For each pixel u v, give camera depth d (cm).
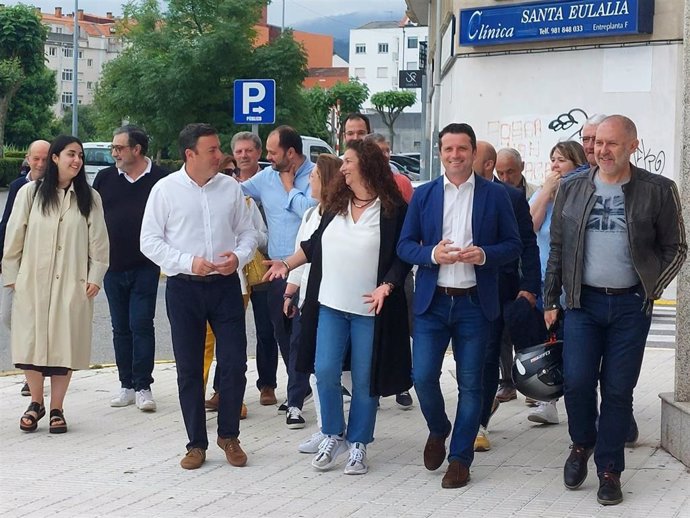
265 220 847
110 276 847
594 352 602
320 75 12181
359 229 648
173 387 949
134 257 838
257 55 4431
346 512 585
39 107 7112
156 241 676
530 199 794
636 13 1602
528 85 1762
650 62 1627
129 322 863
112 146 840
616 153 577
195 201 681
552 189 762
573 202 598
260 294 855
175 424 807
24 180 873
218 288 680
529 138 1764
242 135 873
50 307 762
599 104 1681
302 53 4472
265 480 653
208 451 726
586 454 624
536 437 758
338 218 656
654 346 1180
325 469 674
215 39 4262
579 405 610
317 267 661
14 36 6309
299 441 754
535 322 695
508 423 802
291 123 4488
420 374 633
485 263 610
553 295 624
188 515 583
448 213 625
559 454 709
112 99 4425
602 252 587
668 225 582
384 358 643
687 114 657
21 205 779
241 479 655
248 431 786
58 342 762
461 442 634
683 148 660
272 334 863
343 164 652
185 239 679
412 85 3262
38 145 855
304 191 806
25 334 764
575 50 1700
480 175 703
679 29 1598
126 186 842
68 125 9481
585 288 594
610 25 1631
